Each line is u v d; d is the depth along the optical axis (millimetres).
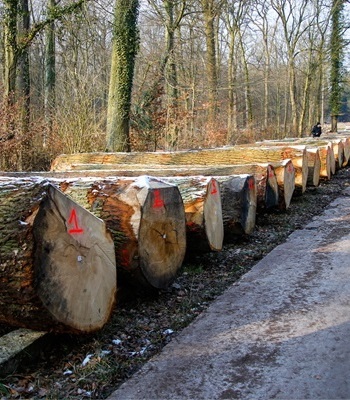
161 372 3082
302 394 2766
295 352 3281
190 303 4227
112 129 12070
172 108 15969
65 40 15445
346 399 2695
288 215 8109
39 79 23500
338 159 14242
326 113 58469
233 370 3076
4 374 2947
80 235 3121
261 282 4793
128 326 3746
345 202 9312
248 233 6340
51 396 2789
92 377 2992
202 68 20156
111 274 3486
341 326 3666
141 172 6957
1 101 11617
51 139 12383
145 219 3949
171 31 15914
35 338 3168
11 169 11484
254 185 6520
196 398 2775
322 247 6023
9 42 11445
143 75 17156
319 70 30734
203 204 4996
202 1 17609
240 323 3807
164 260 4254
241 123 26641
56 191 2977
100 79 15609
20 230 2787
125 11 11820
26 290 2797
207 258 5609
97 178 4438
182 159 9375
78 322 3084
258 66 29969
